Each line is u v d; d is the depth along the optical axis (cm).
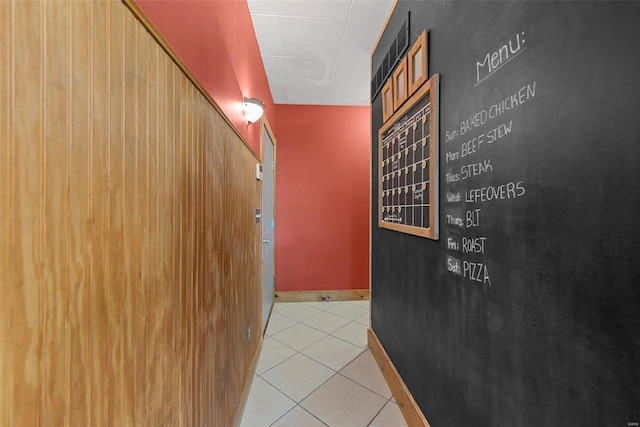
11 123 37
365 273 384
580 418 63
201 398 102
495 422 91
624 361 55
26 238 39
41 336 41
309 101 368
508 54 85
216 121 120
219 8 132
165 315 76
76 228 47
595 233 60
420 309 148
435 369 131
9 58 36
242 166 171
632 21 53
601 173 59
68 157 45
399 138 177
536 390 75
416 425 146
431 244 136
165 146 76
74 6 46
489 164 94
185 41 93
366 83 319
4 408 36
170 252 79
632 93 53
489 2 94
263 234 273
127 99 60
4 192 36
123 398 59
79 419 47
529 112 77
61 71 44
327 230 380
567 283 66
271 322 305
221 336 126
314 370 211
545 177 72
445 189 123
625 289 54
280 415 164
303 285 378
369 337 246
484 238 97
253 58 226
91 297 50
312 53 261
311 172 378
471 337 104
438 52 129
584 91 62
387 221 202
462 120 110
